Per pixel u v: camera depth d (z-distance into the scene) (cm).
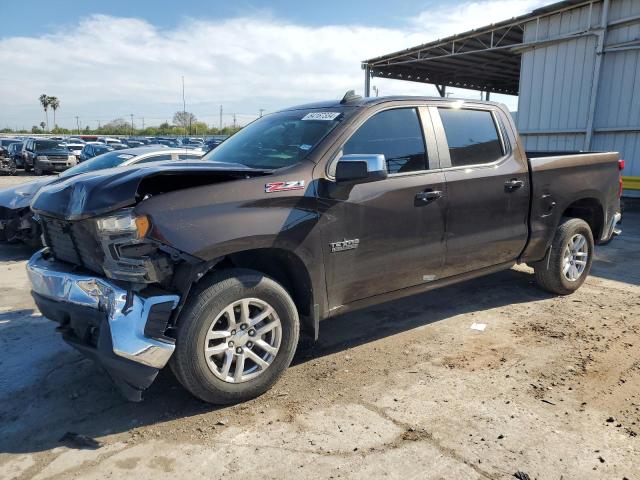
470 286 566
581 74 1335
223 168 311
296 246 326
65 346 416
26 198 751
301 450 274
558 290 524
